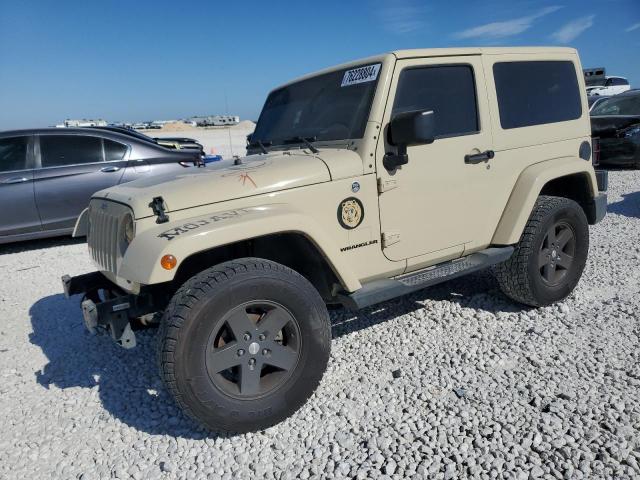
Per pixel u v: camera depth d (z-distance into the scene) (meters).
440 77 3.70
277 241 3.37
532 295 4.17
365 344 3.95
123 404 3.40
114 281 3.39
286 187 3.11
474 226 3.93
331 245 3.13
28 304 5.45
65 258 7.16
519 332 3.96
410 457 2.67
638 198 8.39
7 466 2.85
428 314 4.37
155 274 2.62
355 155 3.36
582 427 2.77
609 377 3.22
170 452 2.88
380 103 3.39
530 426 2.82
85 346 4.32
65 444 3.02
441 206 3.71
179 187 3.00
